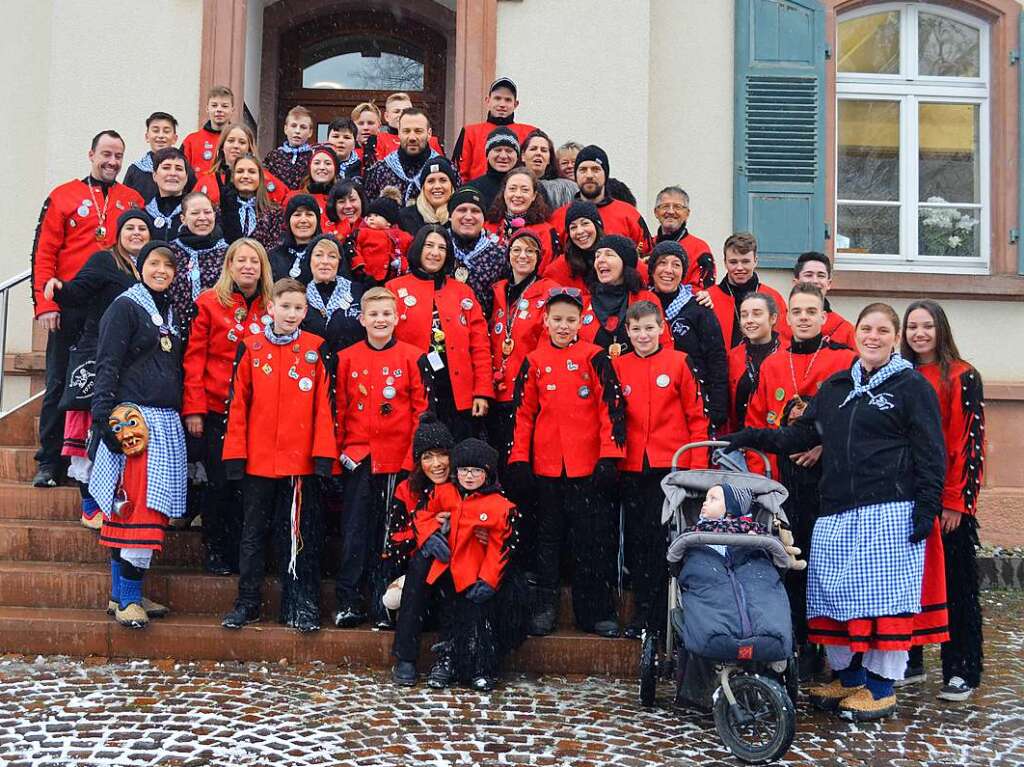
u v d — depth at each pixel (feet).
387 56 37.91
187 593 18.56
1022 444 29.50
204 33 29.12
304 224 19.63
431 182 21.50
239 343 17.90
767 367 17.81
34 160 30.27
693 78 31.07
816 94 30.96
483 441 18.07
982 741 14.58
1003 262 30.89
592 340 18.83
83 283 18.97
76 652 17.42
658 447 17.67
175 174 21.63
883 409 15.39
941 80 31.99
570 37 29.84
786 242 30.78
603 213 21.75
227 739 13.71
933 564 15.80
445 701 15.69
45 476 20.95
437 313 19.12
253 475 17.57
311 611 17.62
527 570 18.90
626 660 17.52
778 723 13.32
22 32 30.50
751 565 14.78
